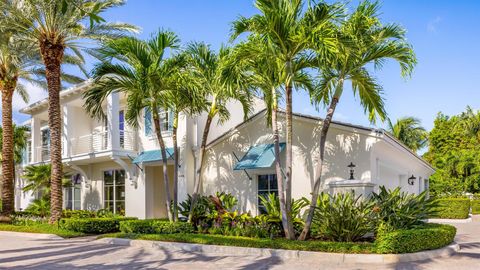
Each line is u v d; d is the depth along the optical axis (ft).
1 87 78.59
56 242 52.01
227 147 63.16
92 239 53.78
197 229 53.67
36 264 37.11
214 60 52.39
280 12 39.37
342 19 40.47
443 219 87.56
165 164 53.98
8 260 39.42
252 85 48.44
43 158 98.02
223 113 58.54
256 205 58.59
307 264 34.76
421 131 163.73
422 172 84.84
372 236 42.96
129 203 75.51
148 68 49.06
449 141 171.12
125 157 74.49
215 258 38.42
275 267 33.81
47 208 80.07
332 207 41.68
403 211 41.57
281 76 43.06
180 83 50.62
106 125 85.66
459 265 33.55
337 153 51.24
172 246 44.57
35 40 69.10
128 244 48.08
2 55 74.49
